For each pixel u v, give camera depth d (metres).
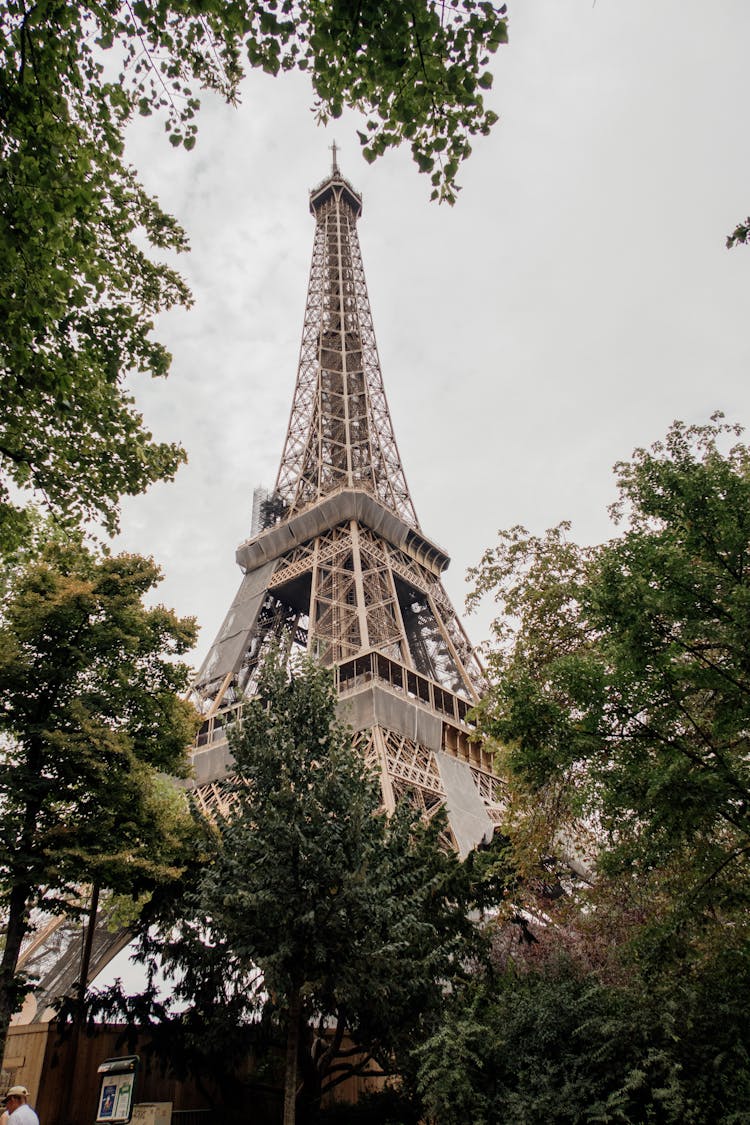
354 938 23.94
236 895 22.78
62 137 18.34
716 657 25.73
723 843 27.08
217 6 15.46
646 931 23.67
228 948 28.02
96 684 31.00
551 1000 24.83
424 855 31.59
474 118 15.28
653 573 23.03
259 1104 32.84
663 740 23.44
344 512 88.56
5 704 28.95
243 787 27.45
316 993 26.33
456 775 64.31
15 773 26.97
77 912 27.97
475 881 32.47
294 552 91.75
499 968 33.88
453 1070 22.50
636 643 22.66
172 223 24.98
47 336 21.05
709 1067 20.91
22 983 25.34
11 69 17.08
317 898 23.62
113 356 23.12
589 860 30.62
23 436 22.44
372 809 27.17
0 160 17.17
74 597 30.14
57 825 27.64
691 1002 22.12
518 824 30.56
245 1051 29.08
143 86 17.53
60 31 16.80
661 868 25.25
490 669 31.44
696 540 23.19
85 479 23.72
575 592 25.12
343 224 143.62
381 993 24.39
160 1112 22.84
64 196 18.38
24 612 29.53
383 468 101.38
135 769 29.25
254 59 15.45
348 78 15.09
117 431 23.36
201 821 28.97
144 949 31.06
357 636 74.62
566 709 25.09
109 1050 31.12
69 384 20.47
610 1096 20.58
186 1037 28.25
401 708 62.56
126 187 24.08
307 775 26.66
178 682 33.16
